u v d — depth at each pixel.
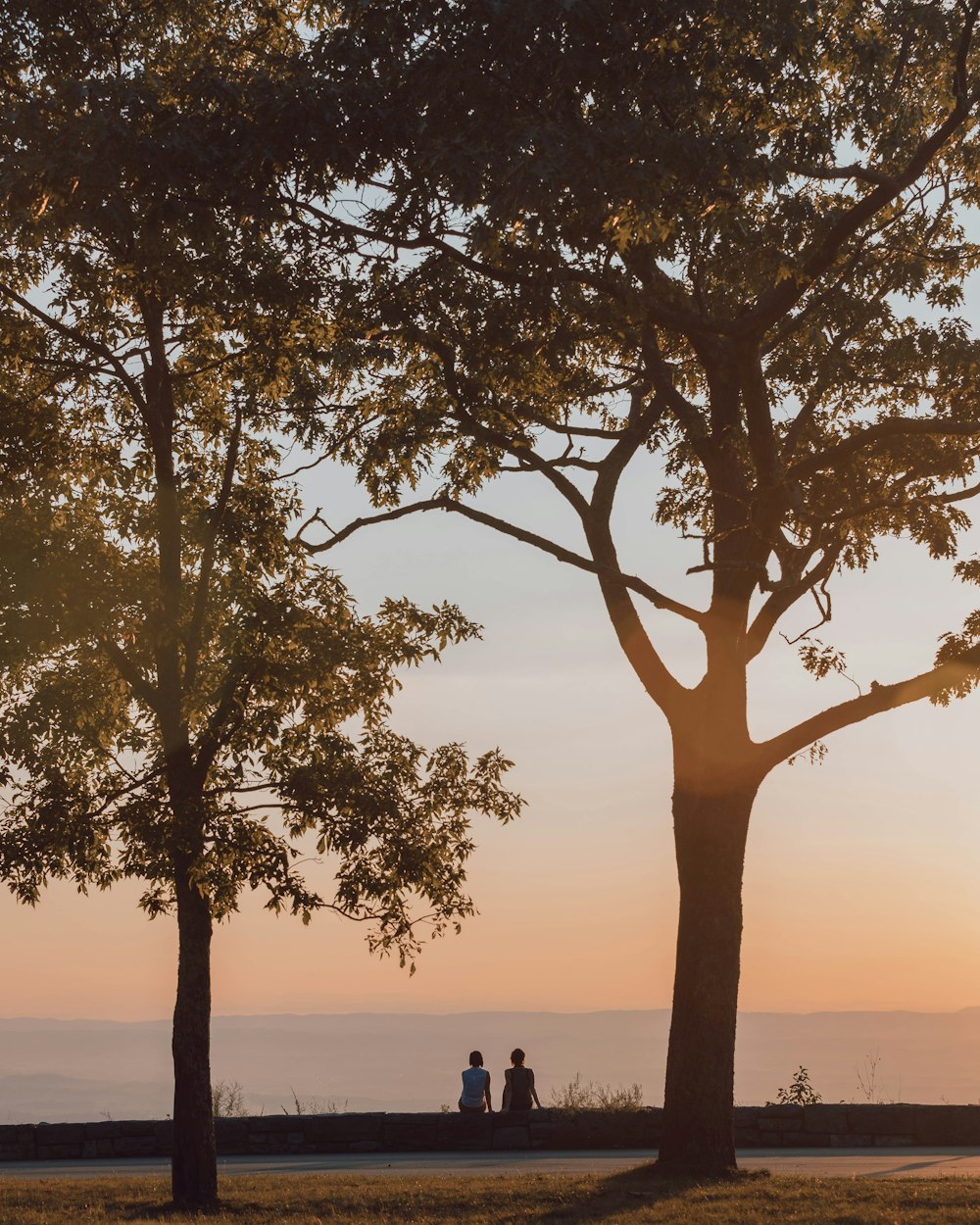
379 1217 14.52
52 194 14.21
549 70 13.48
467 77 13.77
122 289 17.41
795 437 20.67
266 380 18.08
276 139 14.12
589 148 13.13
